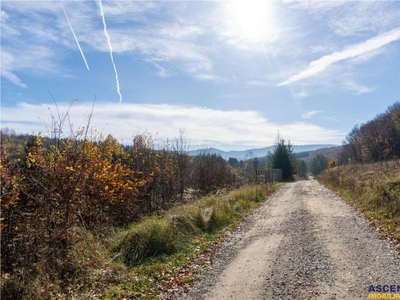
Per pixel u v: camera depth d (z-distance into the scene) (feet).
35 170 26.25
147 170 50.78
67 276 20.29
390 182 42.39
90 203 33.04
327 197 60.23
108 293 18.35
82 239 24.21
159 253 25.81
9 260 19.88
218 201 44.88
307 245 25.88
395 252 21.72
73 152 30.09
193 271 22.11
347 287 16.78
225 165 86.94
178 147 64.18
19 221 21.71
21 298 16.81
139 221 39.29
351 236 27.55
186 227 32.78
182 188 61.31
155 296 18.16
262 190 72.43
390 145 231.09
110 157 41.42
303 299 15.88
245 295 17.17
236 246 28.19
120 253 24.06
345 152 315.17
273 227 35.01
